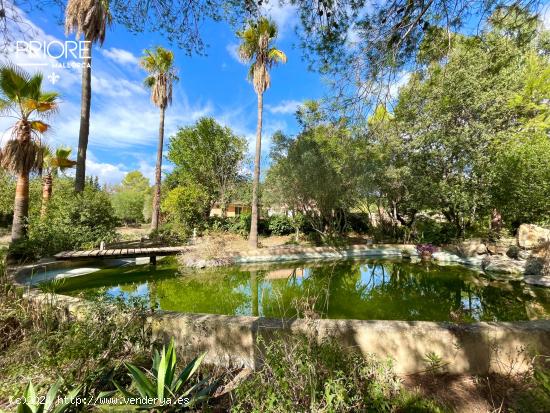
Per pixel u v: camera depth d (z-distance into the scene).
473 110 8.82
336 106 2.72
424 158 10.15
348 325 2.47
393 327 2.43
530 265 6.83
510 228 9.38
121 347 2.48
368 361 2.15
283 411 1.51
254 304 5.47
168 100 13.95
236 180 17.97
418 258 10.03
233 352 2.55
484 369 2.32
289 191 11.30
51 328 2.58
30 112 6.99
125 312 2.64
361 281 7.38
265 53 10.88
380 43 2.42
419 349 2.36
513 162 7.95
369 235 14.54
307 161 10.20
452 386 2.14
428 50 2.44
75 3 6.73
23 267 5.76
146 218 23.97
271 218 15.84
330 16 2.50
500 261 7.65
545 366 2.24
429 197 10.49
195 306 5.37
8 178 10.37
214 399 2.00
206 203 15.23
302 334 2.20
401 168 10.19
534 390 2.02
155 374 1.92
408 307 5.13
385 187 11.57
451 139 9.09
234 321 2.62
